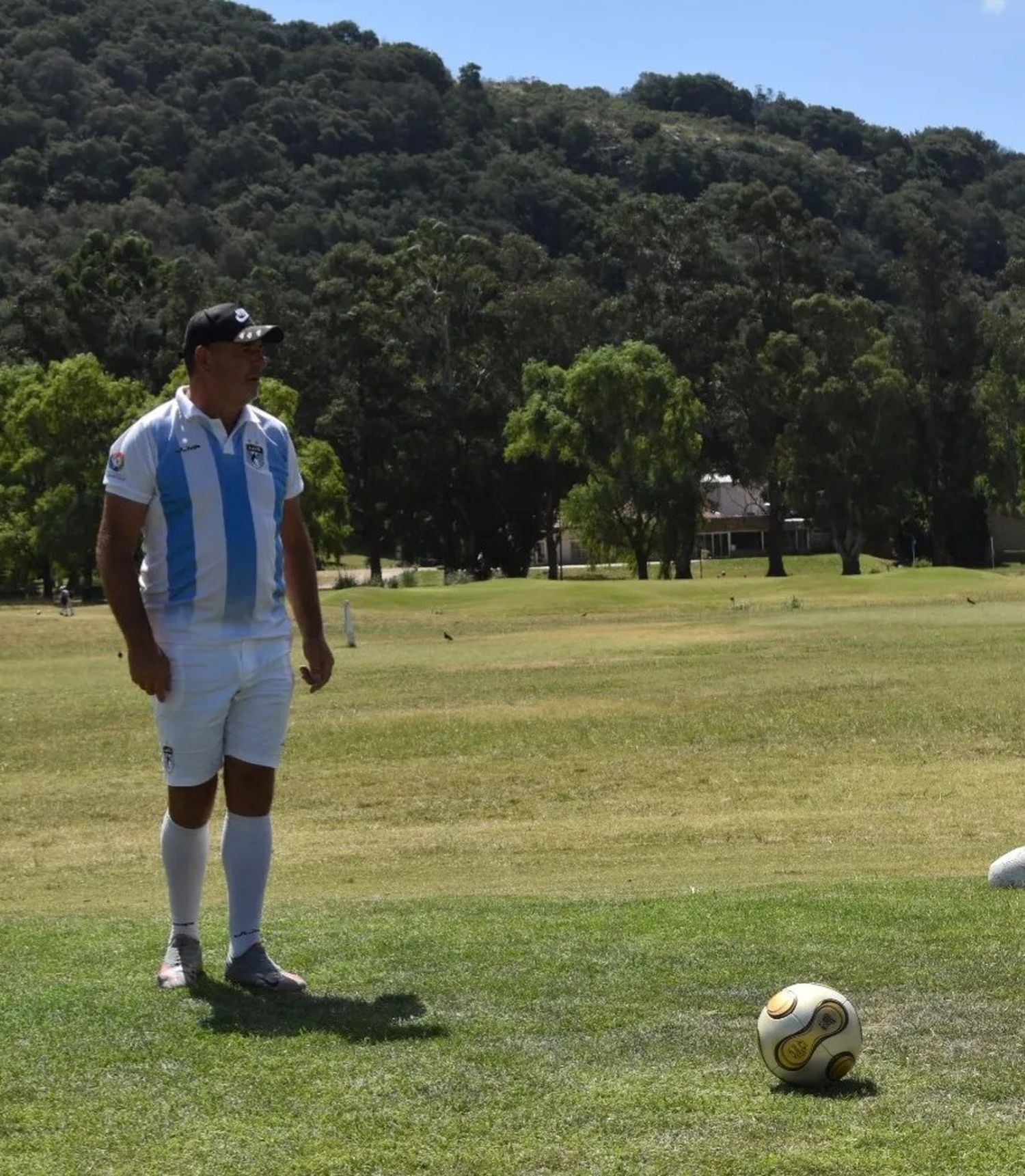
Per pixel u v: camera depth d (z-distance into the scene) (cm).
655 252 9462
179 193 16588
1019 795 1543
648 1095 420
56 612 6294
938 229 9306
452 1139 389
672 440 8000
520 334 9394
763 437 8819
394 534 9344
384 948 634
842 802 1554
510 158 16125
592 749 2039
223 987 565
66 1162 380
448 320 9206
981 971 555
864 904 717
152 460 563
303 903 952
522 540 9312
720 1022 499
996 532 10344
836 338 8738
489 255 9944
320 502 7869
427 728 2267
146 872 1277
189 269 9362
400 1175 367
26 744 2270
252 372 570
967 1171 360
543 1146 382
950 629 3816
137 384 7781
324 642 617
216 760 579
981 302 9531
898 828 1350
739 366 8794
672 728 2183
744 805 1567
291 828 1554
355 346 8969
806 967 570
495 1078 439
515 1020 505
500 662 3366
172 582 570
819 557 10456
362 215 15425
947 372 9175
